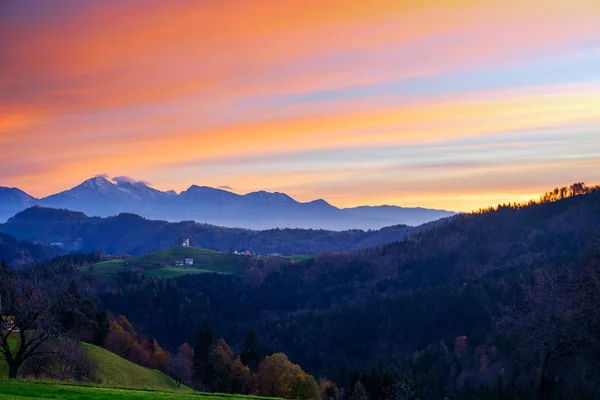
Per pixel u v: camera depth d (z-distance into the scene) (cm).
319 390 9794
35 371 4869
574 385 5159
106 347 9631
